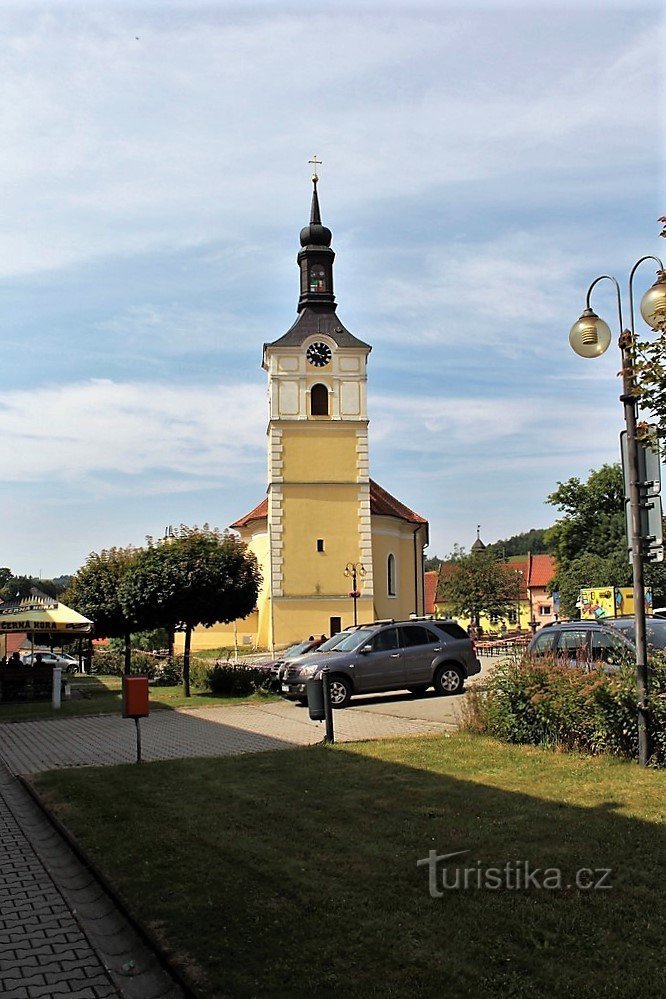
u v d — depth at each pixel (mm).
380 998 4496
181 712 20719
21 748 15336
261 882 6391
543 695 11656
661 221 9180
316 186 49312
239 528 52062
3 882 7344
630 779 9266
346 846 7207
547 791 8859
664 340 9492
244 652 47344
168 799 9492
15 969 5449
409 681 20375
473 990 4559
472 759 10875
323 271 47969
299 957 5027
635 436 10672
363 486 46094
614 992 4488
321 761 11367
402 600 50312
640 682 10211
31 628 23688
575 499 59906
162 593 24297
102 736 16578
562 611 56594
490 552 64250
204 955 5168
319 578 45375
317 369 46656
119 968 5422
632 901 5703
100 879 6961
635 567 10469
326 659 19969
